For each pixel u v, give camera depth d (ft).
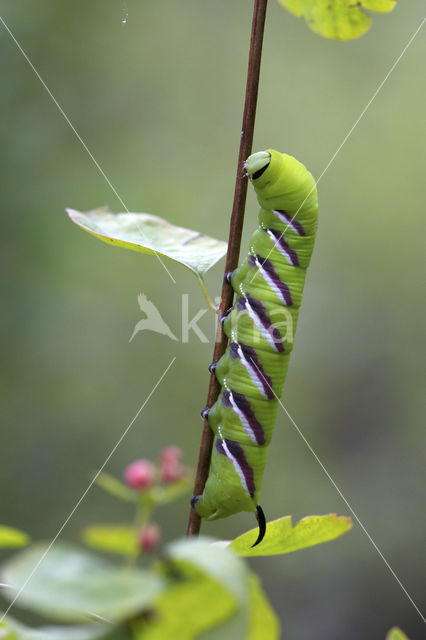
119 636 2.29
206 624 2.27
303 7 6.93
